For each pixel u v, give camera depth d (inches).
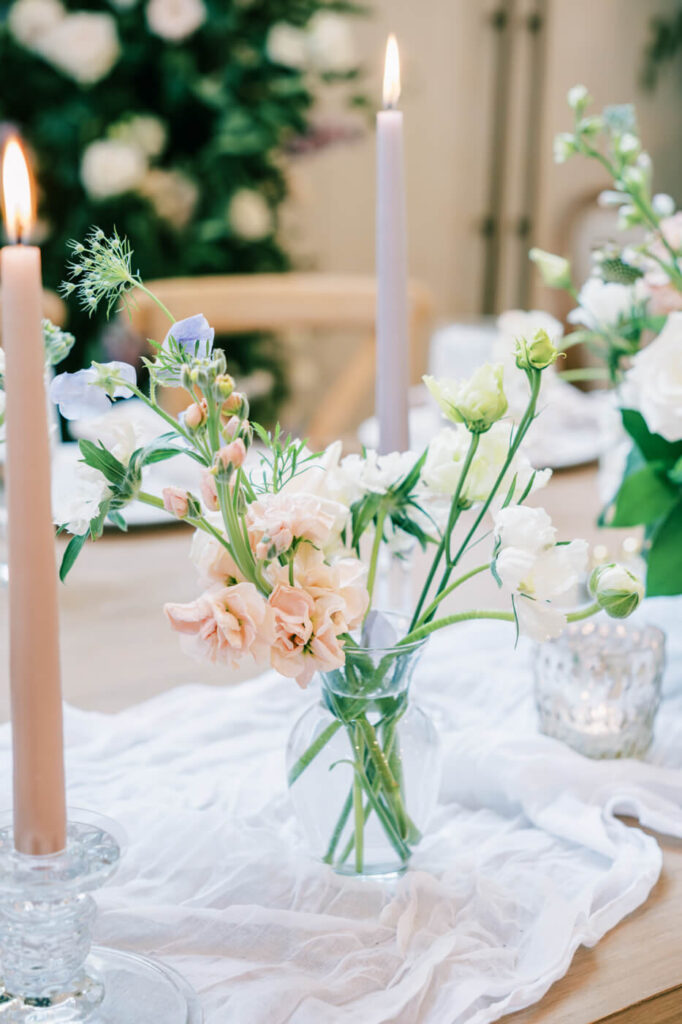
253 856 23.9
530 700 32.8
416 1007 19.9
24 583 16.3
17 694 16.7
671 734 31.0
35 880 16.9
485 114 124.3
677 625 38.1
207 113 94.2
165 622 38.4
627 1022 20.4
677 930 23.0
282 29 94.1
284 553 19.1
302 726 23.5
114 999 19.2
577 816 26.2
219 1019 19.5
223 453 17.9
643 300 36.4
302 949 21.5
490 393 20.8
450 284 127.3
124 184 87.6
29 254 15.4
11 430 15.9
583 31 126.1
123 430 20.4
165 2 86.3
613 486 39.9
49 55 85.4
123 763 29.0
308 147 100.5
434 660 35.7
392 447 26.4
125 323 89.4
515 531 19.9
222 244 96.7
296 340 111.9
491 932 22.7
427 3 118.0
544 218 126.7
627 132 36.2
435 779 23.8
